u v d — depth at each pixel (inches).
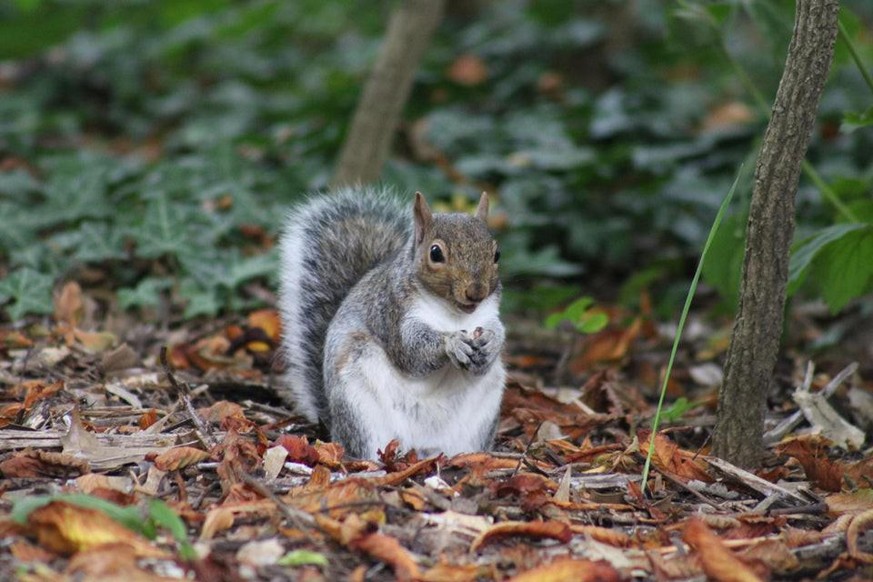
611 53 779.4
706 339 510.0
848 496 304.2
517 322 527.2
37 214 525.3
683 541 269.6
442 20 856.3
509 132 663.1
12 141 698.8
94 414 345.7
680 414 375.2
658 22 765.9
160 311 470.3
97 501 248.1
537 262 545.0
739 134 645.3
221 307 474.6
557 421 373.7
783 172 308.5
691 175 621.9
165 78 872.3
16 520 239.8
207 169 579.2
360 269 388.8
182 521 261.4
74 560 229.9
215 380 400.2
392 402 333.1
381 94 537.6
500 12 835.4
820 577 261.6
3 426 327.6
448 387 335.6
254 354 439.8
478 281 323.9
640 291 543.8
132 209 538.0
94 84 837.8
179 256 482.6
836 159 636.7
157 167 598.2
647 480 315.9
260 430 333.1
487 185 623.8
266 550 249.9
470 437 336.8
